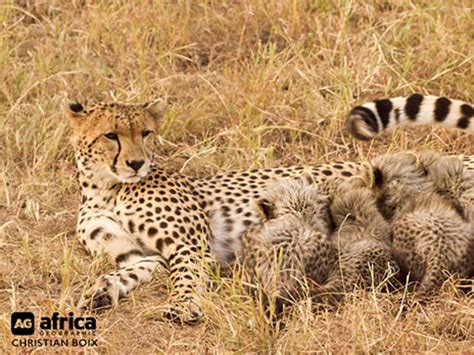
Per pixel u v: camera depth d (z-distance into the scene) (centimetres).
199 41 1592
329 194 1147
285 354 966
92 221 1185
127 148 1178
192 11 1628
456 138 1380
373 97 1449
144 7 1605
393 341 972
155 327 1035
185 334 1024
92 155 1191
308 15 1598
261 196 1127
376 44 1495
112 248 1172
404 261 1081
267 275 1046
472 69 1459
